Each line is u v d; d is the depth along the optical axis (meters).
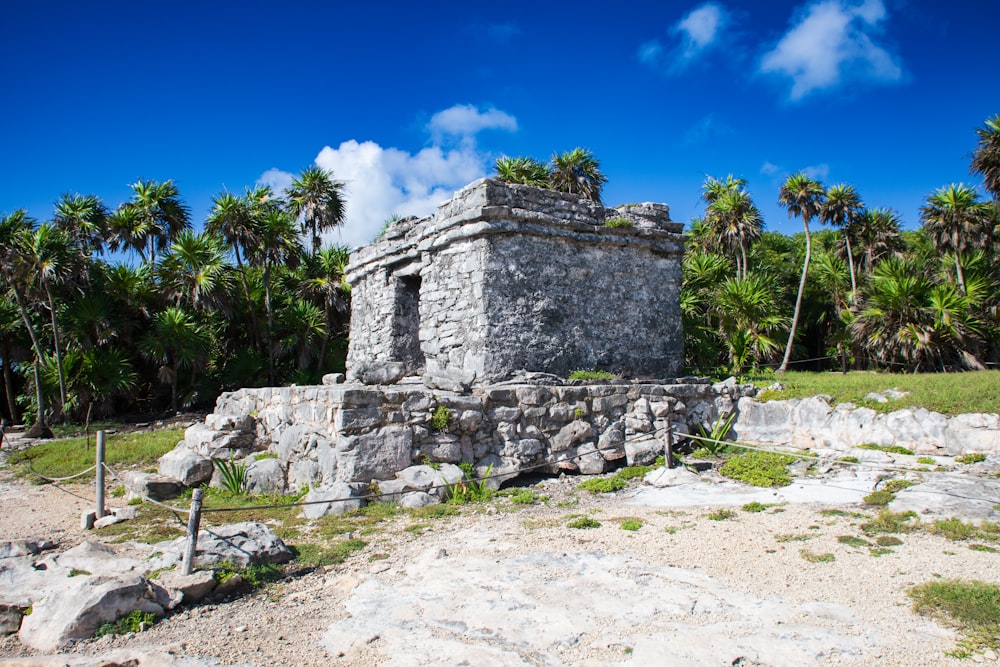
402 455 8.12
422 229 12.15
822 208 19.89
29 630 4.36
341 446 7.77
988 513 5.98
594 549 5.90
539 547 5.99
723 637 3.97
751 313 17.58
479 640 4.08
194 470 9.06
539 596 4.75
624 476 9.14
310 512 7.39
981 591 4.36
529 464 9.03
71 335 18.80
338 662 3.91
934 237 19.16
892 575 4.86
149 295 20.31
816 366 23.34
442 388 9.34
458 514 7.42
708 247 23.97
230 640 4.22
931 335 14.79
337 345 22.86
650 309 12.08
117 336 19.67
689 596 4.66
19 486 10.60
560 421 9.43
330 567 5.68
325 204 27.09
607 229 11.52
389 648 4.04
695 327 16.45
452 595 4.84
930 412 8.68
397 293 13.15
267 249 21.27
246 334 22.77
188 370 20.47
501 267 10.46
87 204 22.52
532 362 10.52
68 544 6.68
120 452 12.28
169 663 3.86
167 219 24.03
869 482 7.50
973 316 15.37
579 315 11.15
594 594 4.77
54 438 16.19
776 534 6.04
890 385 10.38
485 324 10.21
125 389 19.39
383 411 8.12
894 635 3.92
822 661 3.65
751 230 21.62
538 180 22.88
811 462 8.69
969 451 8.09
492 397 8.98
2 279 18.48
